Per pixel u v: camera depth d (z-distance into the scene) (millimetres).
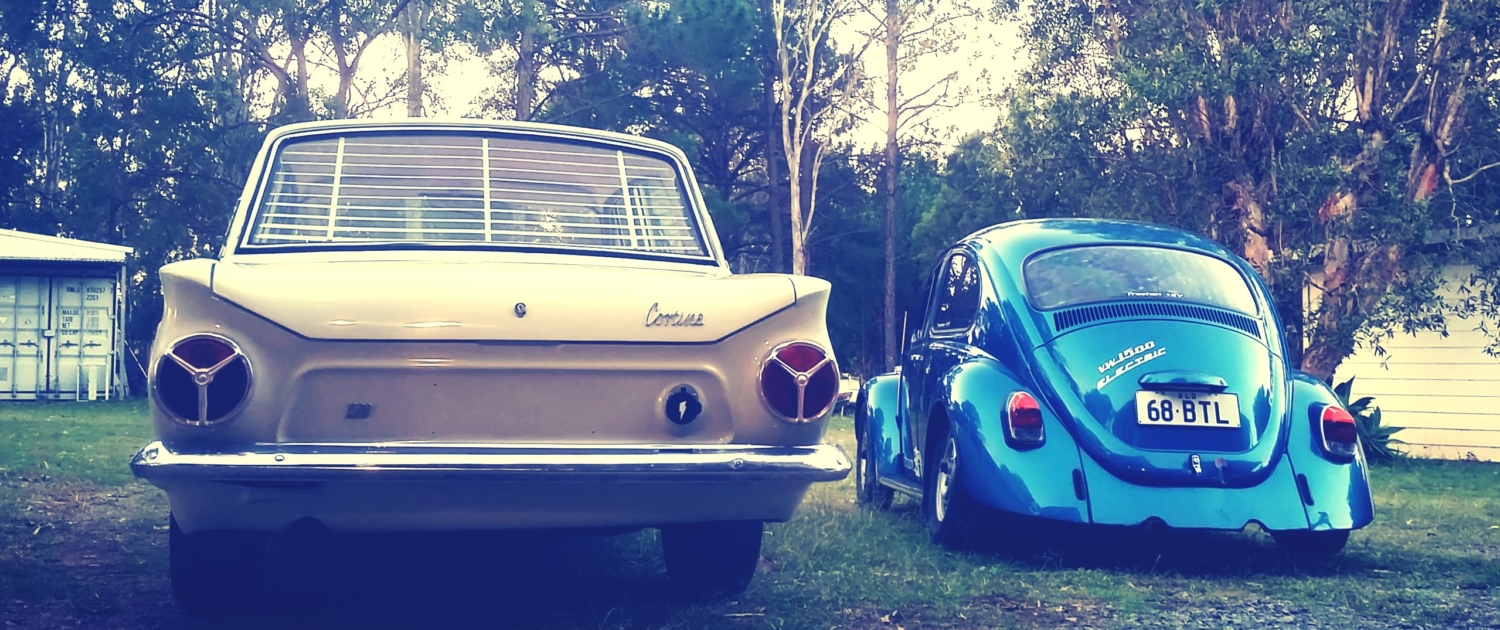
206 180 36562
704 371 4133
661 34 34812
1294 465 6172
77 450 12180
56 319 25031
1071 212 17750
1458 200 16625
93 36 34656
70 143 36812
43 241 24547
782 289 4219
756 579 5523
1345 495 6145
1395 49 15961
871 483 8438
